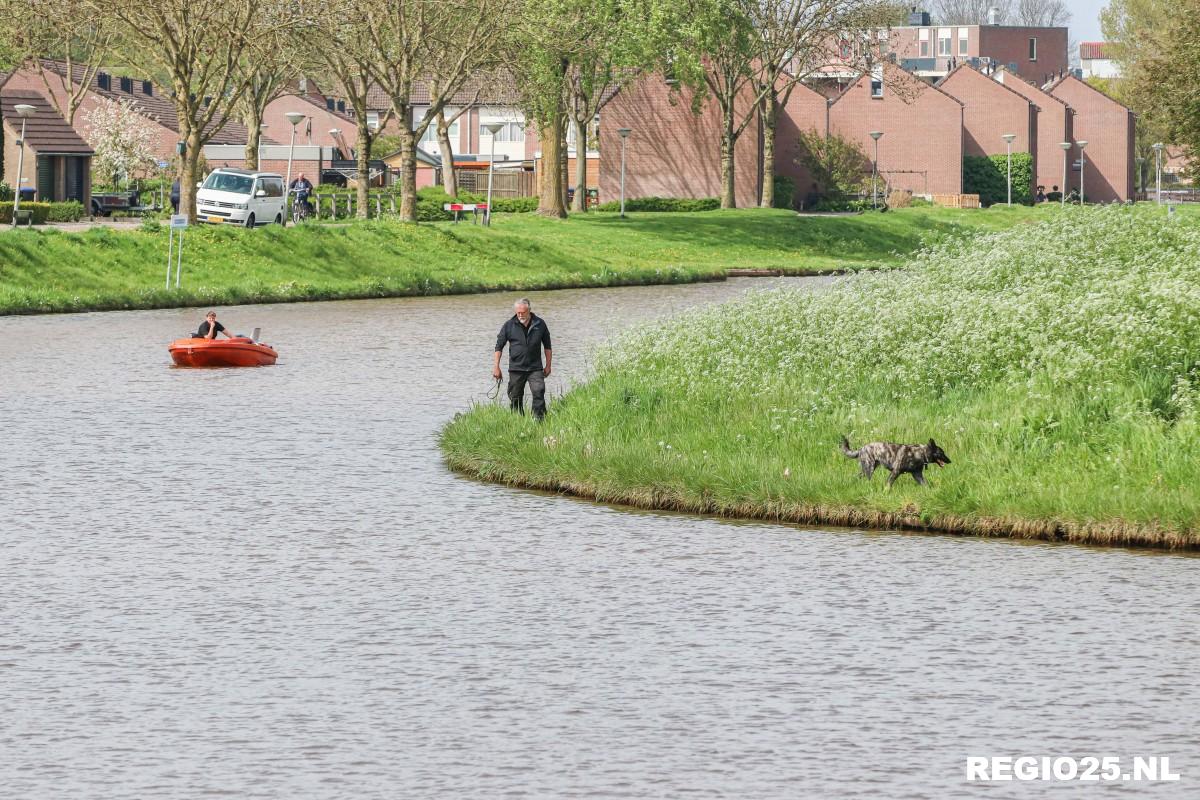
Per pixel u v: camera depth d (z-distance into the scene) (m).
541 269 182.75
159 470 64.31
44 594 44.16
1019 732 32.41
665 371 71.00
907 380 66.06
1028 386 61.72
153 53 168.12
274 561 48.56
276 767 30.33
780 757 30.92
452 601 43.62
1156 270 75.56
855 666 37.16
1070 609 42.53
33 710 33.81
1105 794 29.00
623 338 78.12
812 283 177.62
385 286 160.38
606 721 33.09
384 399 85.62
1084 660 37.62
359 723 32.97
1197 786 29.39
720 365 70.00
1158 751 31.27
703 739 31.97
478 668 37.00
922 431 58.41
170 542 51.19
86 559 48.69
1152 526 49.97
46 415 79.12
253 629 40.53
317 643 39.19
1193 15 174.88
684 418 64.44
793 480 55.19
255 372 97.50
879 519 53.31
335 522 54.53
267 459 67.00
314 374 96.56
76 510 56.31
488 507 57.22
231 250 161.00
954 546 50.47
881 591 44.66
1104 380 61.06
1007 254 82.00
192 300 145.38
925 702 34.41
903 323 70.44
